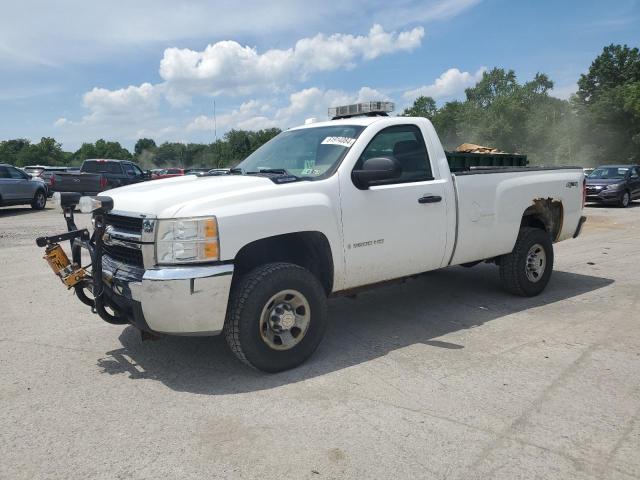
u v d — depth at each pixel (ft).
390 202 15.47
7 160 368.68
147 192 13.51
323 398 12.09
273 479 9.12
